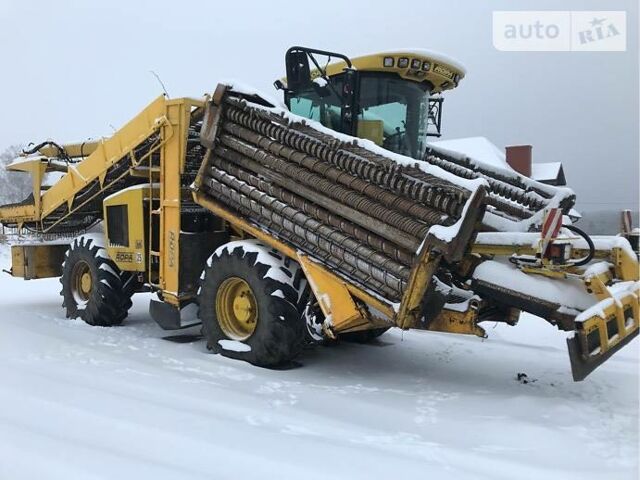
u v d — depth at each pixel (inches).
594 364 154.6
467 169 257.4
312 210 198.4
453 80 230.4
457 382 190.5
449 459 124.3
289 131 205.0
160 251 245.3
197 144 247.8
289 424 143.0
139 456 120.3
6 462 116.0
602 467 121.4
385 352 238.7
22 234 350.3
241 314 214.2
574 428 145.1
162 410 148.9
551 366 215.9
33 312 324.5
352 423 146.3
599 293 164.1
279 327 197.8
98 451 121.9
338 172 191.8
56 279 528.7
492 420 150.3
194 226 246.2
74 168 295.1
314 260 196.7
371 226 181.5
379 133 221.5
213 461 118.8
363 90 220.2
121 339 247.6
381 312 181.9
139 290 292.2
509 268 179.9
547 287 171.5
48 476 110.5
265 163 213.6
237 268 209.5
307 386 179.9
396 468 118.1
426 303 174.6
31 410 146.2
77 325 280.2
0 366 189.9
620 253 175.5
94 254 280.1
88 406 150.3
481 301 175.3
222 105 228.8
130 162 270.7
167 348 229.6
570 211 242.5
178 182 238.2
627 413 157.1
